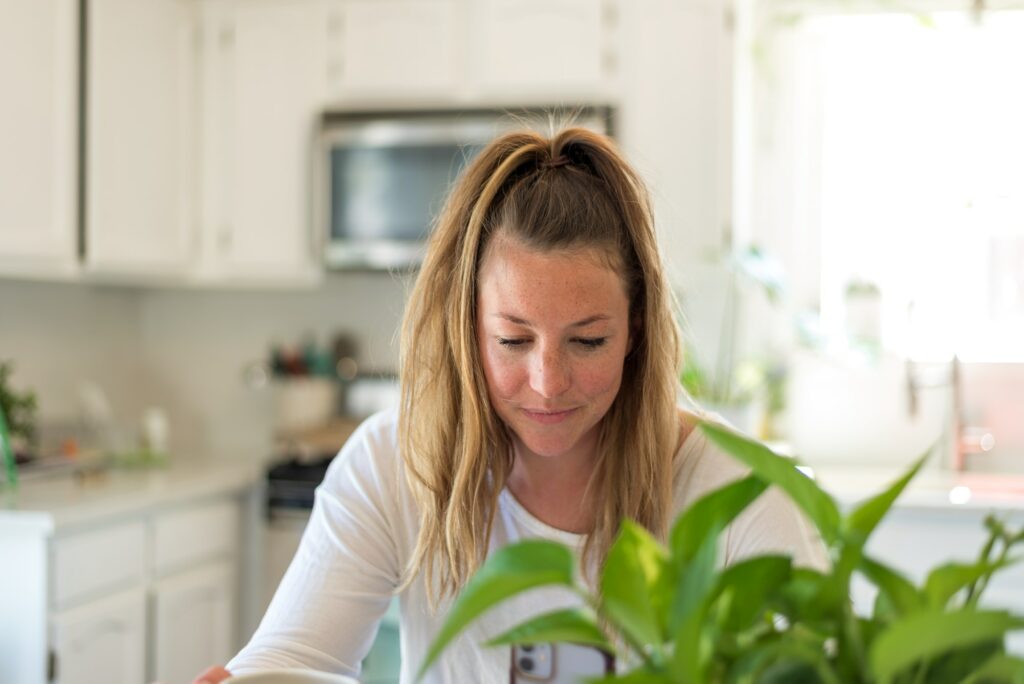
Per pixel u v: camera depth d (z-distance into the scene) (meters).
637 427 1.02
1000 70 3.02
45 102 2.50
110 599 2.33
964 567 0.48
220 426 3.44
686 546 0.48
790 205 3.20
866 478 2.86
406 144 2.91
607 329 0.92
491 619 1.04
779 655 0.45
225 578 2.79
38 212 2.49
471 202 1.00
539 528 1.07
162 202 2.94
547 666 1.00
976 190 3.03
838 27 3.15
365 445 1.14
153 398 3.49
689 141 2.85
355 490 1.12
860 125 3.14
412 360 1.06
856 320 3.11
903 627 0.42
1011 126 3.01
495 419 1.03
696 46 2.84
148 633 2.48
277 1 3.04
